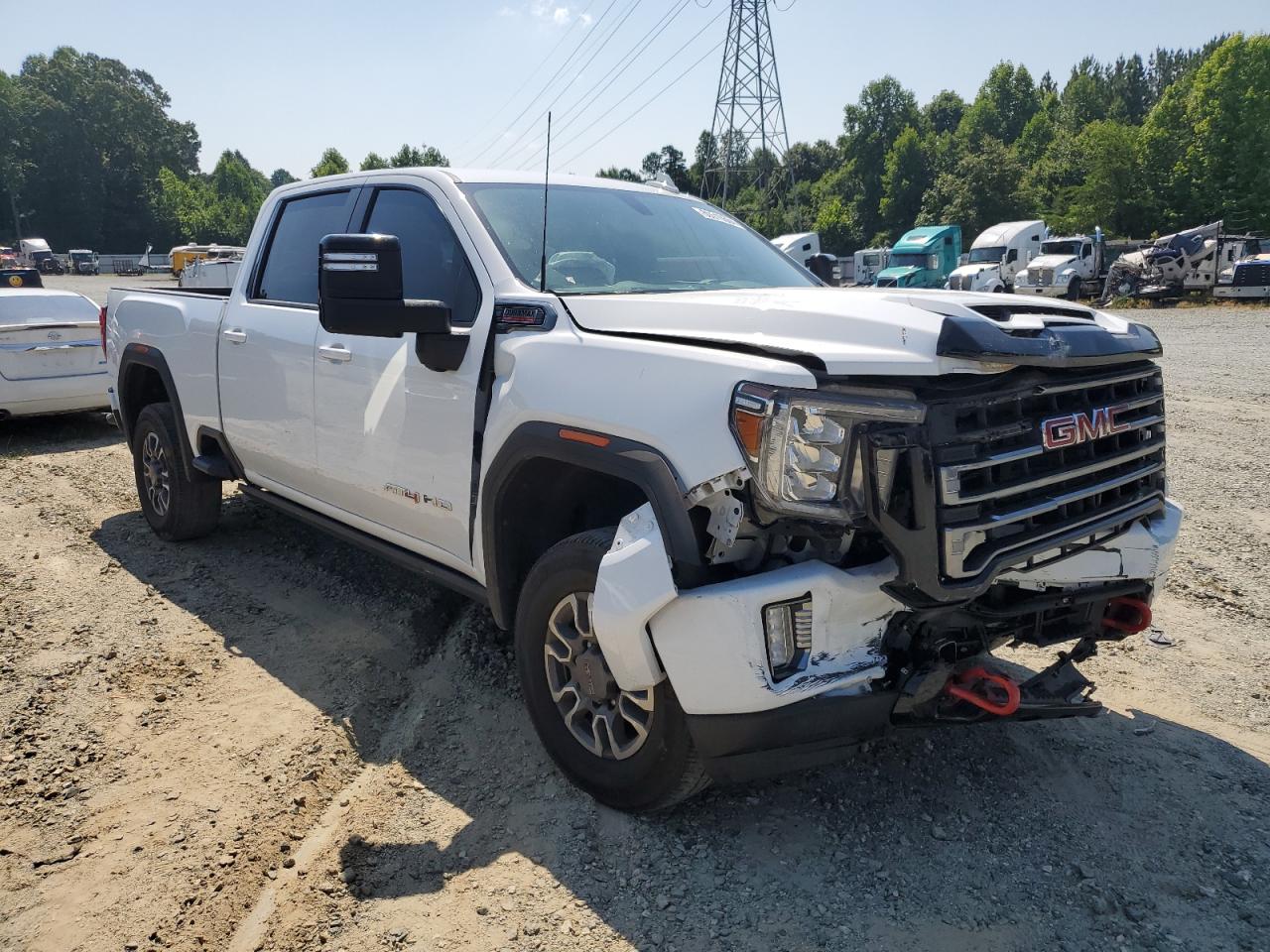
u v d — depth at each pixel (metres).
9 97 97.75
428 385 3.41
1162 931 2.40
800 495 2.30
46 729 3.46
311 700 3.70
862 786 3.05
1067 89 102.69
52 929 2.46
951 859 2.69
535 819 2.89
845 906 2.50
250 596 4.78
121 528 5.98
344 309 2.98
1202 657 4.04
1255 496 6.57
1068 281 32.34
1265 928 2.41
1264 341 16.97
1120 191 53.94
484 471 3.17
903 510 2.30
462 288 3.45
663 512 2.46
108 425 9.94
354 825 2.88
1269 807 2.94
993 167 61.38
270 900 2.55
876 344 2.39
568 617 2.94
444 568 3.63
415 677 3.91
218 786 3.10
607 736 2.85
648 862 2.68
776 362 2.40
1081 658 3.15
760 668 2.33
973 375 2.41
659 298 2.97
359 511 4.03
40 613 4.54
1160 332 19.36
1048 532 2.57
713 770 2.52
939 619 2.60
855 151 87.69
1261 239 29.41
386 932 2.42
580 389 2.77
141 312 5.60
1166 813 2.91
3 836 2.84
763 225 51.66
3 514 6.29
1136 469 2.89
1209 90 51.81
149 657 4.05
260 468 4.70
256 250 4.75
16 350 8.81
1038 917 2.45
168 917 2.49
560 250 3.50
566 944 2.37
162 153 114.50
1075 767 3.17
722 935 2.39
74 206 100.00
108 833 2.85
